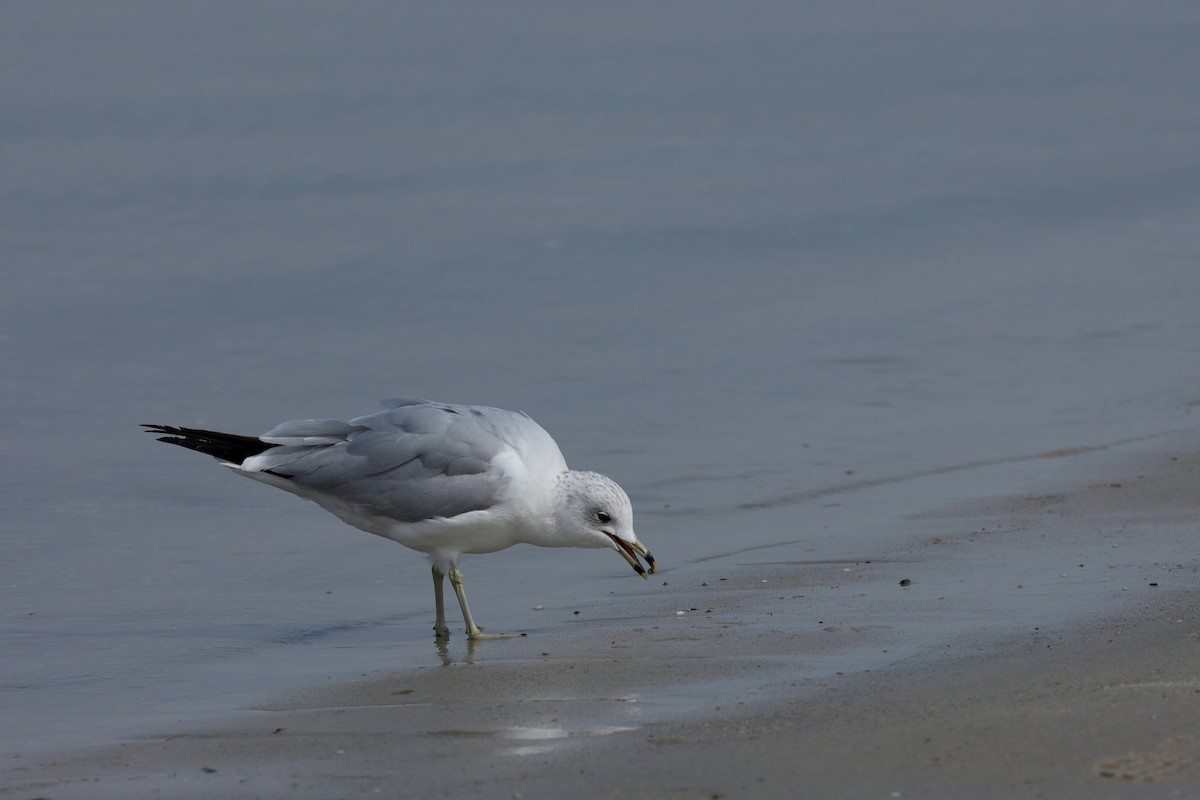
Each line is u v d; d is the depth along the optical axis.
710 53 55.16
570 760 6.79
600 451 16.09
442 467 10.30
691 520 13.56
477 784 6.52
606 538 10.35
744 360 20.12
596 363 20.08
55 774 7.10
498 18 62.97
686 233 29.16
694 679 8.31
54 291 24.30
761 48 56.62
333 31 59.31
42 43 55.19
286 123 41.41
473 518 10.20
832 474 15.00
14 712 8.51
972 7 68.56
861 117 43.97
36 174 34.53
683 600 10.62
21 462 15.40
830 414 17.53
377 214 30.86
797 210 31.44
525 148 38.44
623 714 7.64
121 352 20.62
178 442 10.84
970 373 19.33
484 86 47.56
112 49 54.09
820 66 52.69
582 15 63.84
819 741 6.78
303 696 8.51
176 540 13.02
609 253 27.56
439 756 7.04
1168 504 12.81
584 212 30.94
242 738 7.60
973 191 33.53
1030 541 11.71
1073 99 47.44
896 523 12.87
